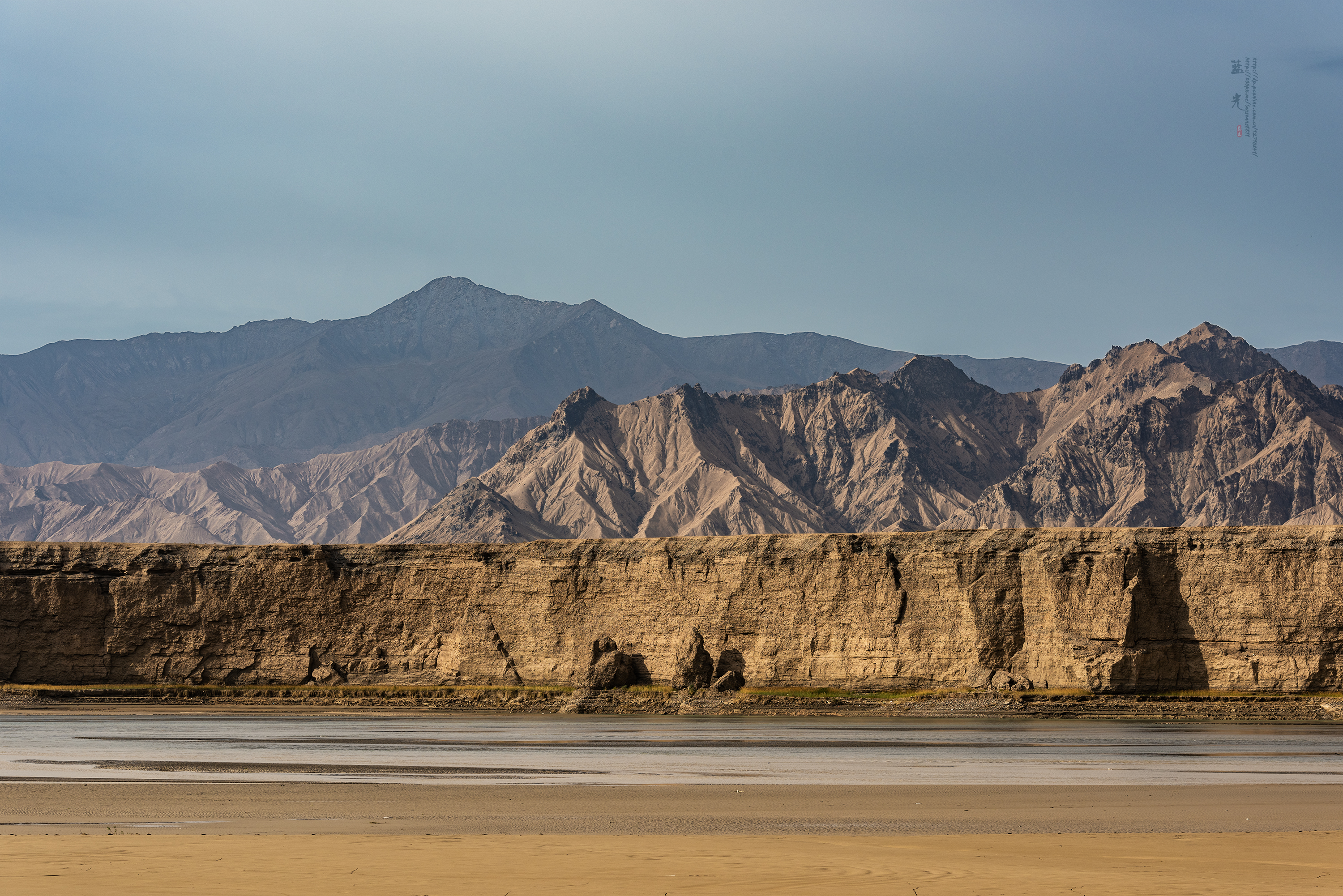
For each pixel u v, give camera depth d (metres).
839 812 147.38
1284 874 105.62
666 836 126.56
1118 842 123.56
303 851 112.62
